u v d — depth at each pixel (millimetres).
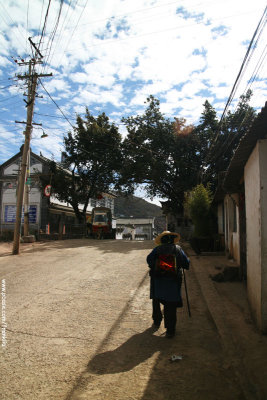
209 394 3391
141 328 5410
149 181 30938
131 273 9859
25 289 7938
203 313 6156
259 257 4914
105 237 29844
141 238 58125
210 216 15852
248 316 5590
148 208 87938
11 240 23172
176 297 4992
